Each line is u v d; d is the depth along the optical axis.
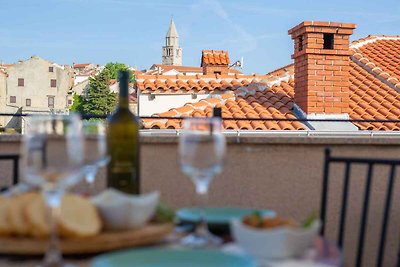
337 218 3.01
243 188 2.88
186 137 1.20
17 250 1.06
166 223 1.28
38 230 1.07
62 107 58.34
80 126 1.09
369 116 7.86
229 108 8.20
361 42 11.34
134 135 1.52
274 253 1.01
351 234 3.04
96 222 1.13
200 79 9.55
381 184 3.06
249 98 8.69
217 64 11.73
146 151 2.81
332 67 7.87
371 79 9.44
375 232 3.06
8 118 55.81
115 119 1.52
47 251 1.05
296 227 1.10
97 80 61.41
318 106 7.76
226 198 2.87
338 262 1.00
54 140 1.00
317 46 7.83
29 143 1.00
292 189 2.94
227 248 1.09
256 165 2.90
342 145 2.99
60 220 1.07
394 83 9.19
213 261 0.98
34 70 57.12
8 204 1.16
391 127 7.61
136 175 1.52
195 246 1.14
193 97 9.16
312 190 2.96
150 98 9.12
